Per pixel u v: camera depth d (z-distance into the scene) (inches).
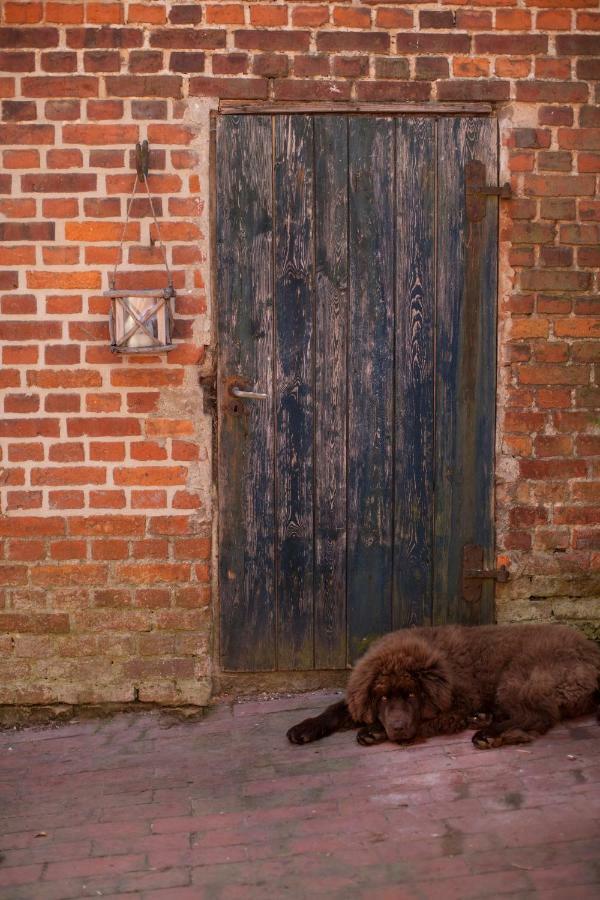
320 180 167.0
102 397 165.9
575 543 174.6
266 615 173.3
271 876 115.0
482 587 174.7
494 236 169.3
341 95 165.6
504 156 168.6
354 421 171.2
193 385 166.9
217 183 165.6
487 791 132.9
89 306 164.6
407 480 172.6
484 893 108.6
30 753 156.5
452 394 171.8
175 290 165.0
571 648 155.3
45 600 168.1
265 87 164.6
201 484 168.4
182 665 170.1
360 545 173.2
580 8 167.3
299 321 169.0
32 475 166.2
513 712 150.9
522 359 171.0
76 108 162.2
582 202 169.6
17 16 160.9
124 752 155.3
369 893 110.0
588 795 130.3
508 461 172.9
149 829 128.6
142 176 162.7
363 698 152.9
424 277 169.5
